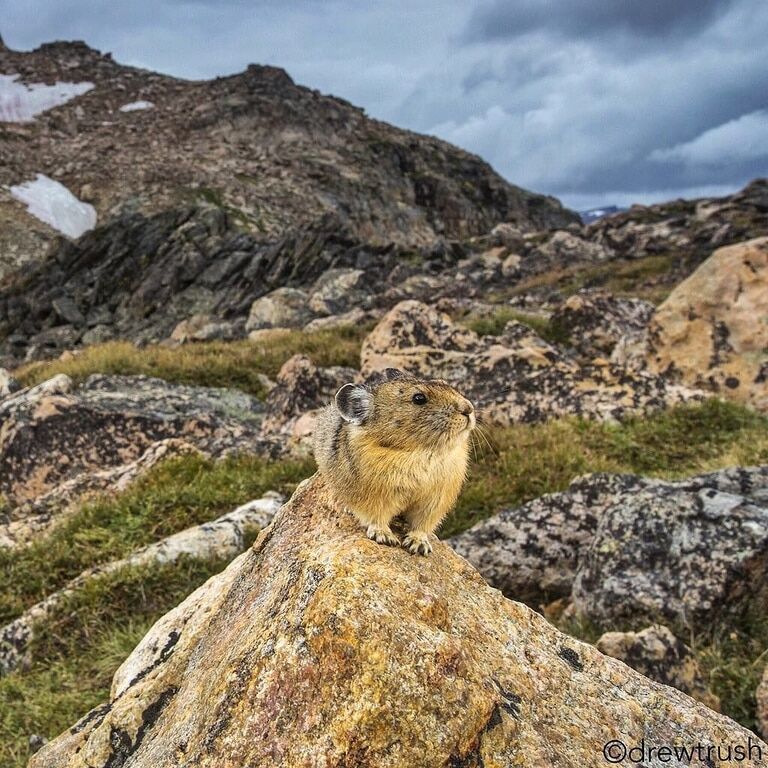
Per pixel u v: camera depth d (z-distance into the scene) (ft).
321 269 165.07
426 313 59.36
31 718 23.99
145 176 297.53
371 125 412.16
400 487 14.43
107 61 427.33
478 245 214.48
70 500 39.17
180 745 12.06
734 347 50.42
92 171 300.61
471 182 390.01
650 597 24.17
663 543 25.54
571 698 12.87
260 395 67.00
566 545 29.48
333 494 15.66
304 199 307.58
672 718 13.20
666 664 20.89
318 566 12.91
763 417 43.80
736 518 24.84
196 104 373.81
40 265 163.63
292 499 17.30
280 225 277.64
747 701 20.65
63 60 412.57
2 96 364.58
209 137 349.41
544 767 11.30
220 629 15.29
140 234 168.96
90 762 14.69
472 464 37.50
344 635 11.60
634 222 189.57
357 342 80.94
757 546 23.62
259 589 14.99
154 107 375.04
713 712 13.66
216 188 295.07
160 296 154.92
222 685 11.98
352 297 135.44
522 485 34.86
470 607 13.80
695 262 137.69
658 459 39.19
